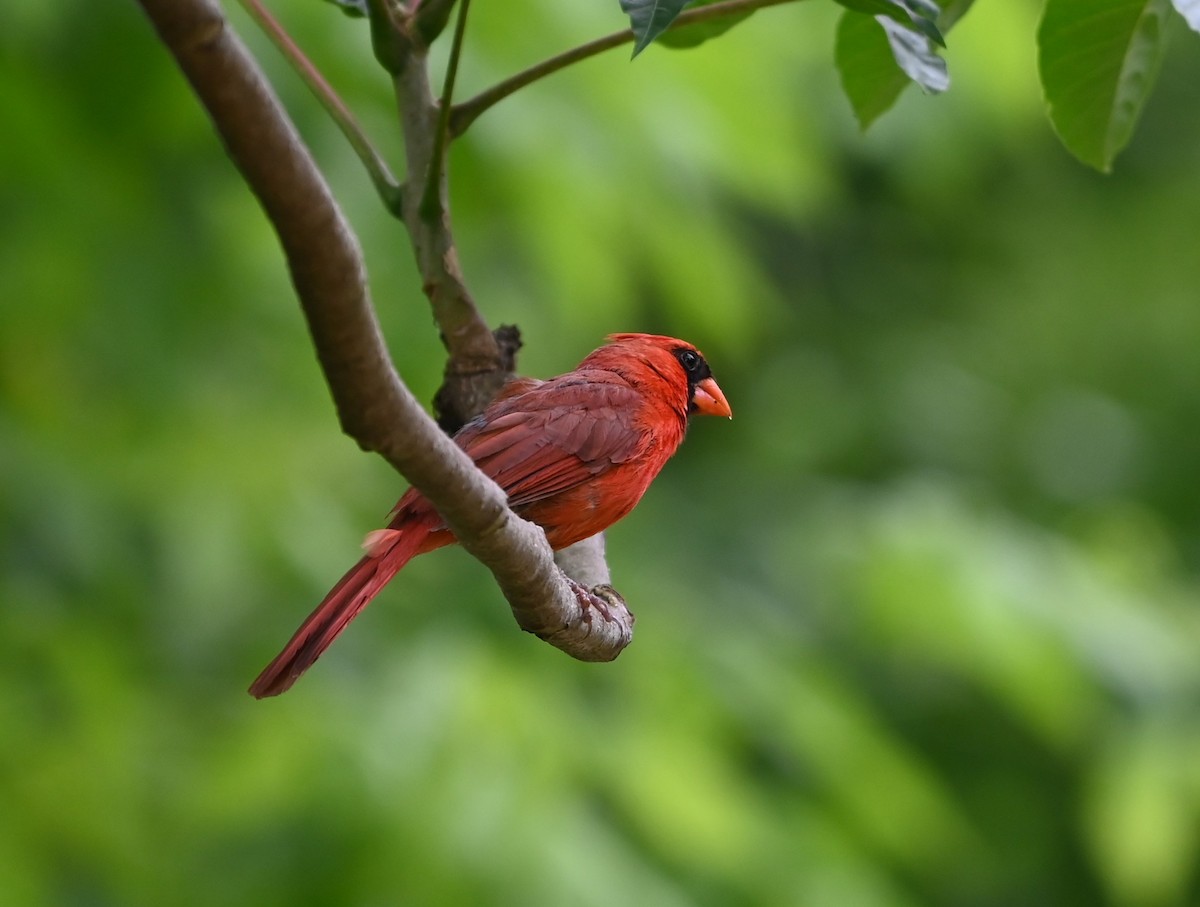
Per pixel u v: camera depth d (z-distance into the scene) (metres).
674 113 10.62
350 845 8.83
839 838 9.92
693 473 16.73
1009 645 10.77
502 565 5.28
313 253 3.64
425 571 11.72
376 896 8.70
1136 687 10.86
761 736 10.30
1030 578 11.03
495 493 4.95
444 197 6.35
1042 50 6.41
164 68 10.05
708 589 14.02
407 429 4.33
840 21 6.76
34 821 9.98
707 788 9.37
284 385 12.03
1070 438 17.77
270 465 11.55
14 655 10.29
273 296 11.60
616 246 11.14
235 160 3.51
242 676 11.02
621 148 10.54
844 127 13.37
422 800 8.89
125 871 10.07
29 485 10.65
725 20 6.86
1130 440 17.67
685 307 11.70
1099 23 6.32
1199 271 18.05
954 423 17.73
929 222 18.83
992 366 18.17
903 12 5.36
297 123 10.30
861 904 9.62
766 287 12.16
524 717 9.21
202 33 3.29
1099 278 18.30
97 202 10.59
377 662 10.83
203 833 9.98
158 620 11.03
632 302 13.16
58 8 9.80
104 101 10.17
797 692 10.49
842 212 18.70
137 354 10.89
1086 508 17.02
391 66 6.17
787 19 11.73
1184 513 17.52
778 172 11.00
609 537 14.34
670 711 10.02
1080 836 16.19
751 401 18.02
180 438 11.45
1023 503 17.34
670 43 6.98
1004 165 18.95
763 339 18.14
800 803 10.07
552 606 5.67
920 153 13.48
